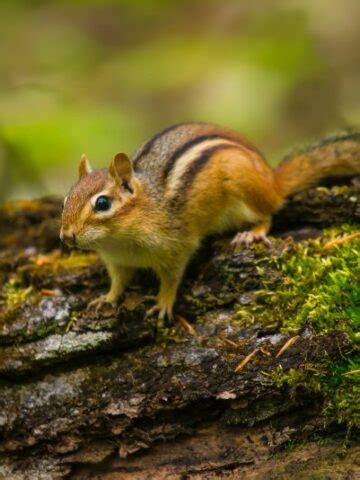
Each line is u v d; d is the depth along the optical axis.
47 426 9.48
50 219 13.04
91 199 10.20
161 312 10.24
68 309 10.20
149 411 9.26
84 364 9.92
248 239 10.77
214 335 9.80
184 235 10.87
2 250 12.75
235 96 18.73
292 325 9.52
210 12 22.80
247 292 10.16
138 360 9.76
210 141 11.38
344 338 8.97
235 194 11.19
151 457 9.36
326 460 8.78
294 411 9.07
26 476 9.48
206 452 9.20
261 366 9.11
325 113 21.44
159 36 23.69
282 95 20.02
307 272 10.03
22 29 20.81
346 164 11.81
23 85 18.20
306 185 11.95
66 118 17.45
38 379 9.88
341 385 8.86
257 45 19.44
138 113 21.34
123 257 10.69
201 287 10.39
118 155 10.49
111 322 9.94
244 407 9.08
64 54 20.20
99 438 9.45
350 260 9.99
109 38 23.94
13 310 10.41
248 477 8.89
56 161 17.20
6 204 13.54
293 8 20.53
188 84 19.92
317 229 11.17
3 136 17.14
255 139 20.78
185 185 10.91
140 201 10.58
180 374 9.38
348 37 21.77
